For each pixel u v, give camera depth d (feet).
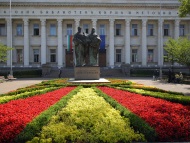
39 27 209.56
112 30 206.08
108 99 45.09
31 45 208.23
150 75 175.94
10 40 198.90
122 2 204.03
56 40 208.85
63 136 26.68
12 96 50.03
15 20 206.90
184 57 137.08
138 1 204.74
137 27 213.25
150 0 205.57
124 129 28.63
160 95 49.78
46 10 202.59
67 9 202.80
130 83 78.33
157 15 207.10
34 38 208.74
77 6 202.49
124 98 46.88
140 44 212.23
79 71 84.33
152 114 33.22
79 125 29.84
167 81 127.24
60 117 32.53
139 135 27.61
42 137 26.66
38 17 202.59
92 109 35.73
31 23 208.85
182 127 29.66
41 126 28.73
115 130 28.07
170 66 198.70
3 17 200.95
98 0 203.41
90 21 208.64
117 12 205.16
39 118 30.53
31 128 27.91
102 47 195.31
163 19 207.21
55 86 70.33
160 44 204.54
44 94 53.11
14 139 26.84
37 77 166.61
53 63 209.46
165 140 28.45
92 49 84.38
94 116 32.19
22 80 140.15
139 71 181.27
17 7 201.67
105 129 28.30
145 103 41.19
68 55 209.97
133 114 33.01
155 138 28.27
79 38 83.66
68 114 33.55
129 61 208.23
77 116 32.63
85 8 203.31
